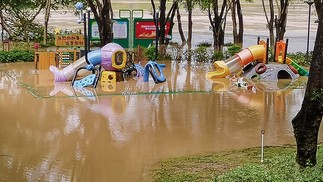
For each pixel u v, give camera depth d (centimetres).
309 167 792
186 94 1716
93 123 1330
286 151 1079
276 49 2067
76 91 1734
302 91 1778
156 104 1562
